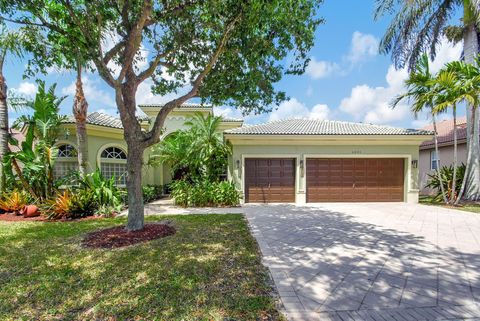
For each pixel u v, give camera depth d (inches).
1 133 434.6
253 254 217.3
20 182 455.2
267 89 342.3
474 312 133.6
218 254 216.5
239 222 343.6
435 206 480.7
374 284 163.8
